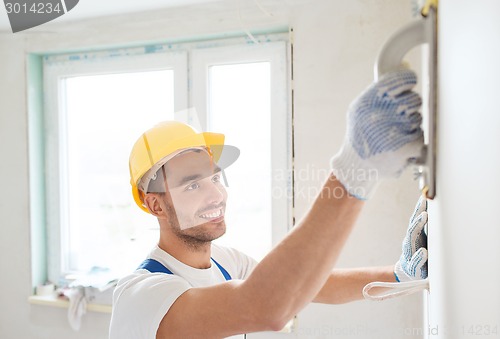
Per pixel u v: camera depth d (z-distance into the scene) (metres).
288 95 1.73
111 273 2.00
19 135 2.09
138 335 0.79
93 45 1.94
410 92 0.46
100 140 2.06
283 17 1.65
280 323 0.62
